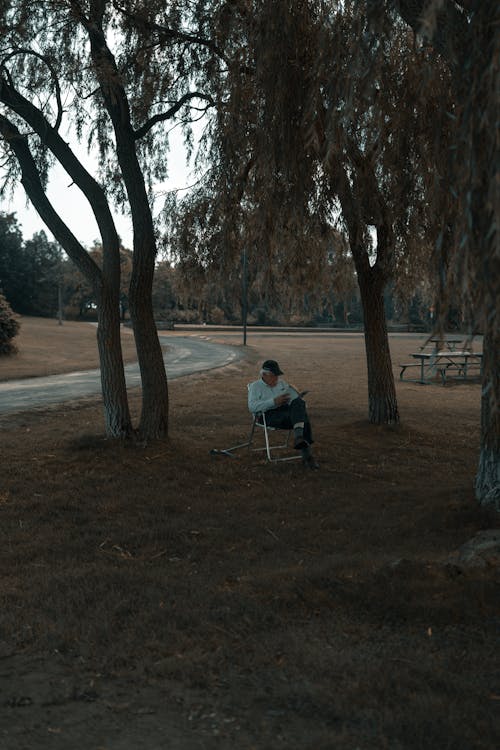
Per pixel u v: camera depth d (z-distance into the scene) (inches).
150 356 382.9
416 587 163.2
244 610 154.5
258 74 263.9
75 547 222.8
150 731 102.3
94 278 368.8
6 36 339.9
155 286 3218.5
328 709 108.0
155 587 174.6
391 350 1713.8
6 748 97.3
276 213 279.1
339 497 305.7
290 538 238.7
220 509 283.7
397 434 467.8
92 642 136.7
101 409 592.1
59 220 362.6
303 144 262.5
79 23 354.9
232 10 318.0
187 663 125.0
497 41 143.6
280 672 122.7
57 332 2410.2
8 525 250.4
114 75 343.9
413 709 106.1
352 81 199.6
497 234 135.3
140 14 364.2
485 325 148.8
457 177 159.0
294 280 458.0
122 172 369.1
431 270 204.1
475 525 225.0
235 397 707.4
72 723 105.2
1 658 131.5
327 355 1505.9
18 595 170.2
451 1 185.9
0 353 1343.5
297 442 351.6
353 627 144.7
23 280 4345.5
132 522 257.6
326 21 231.8
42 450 375.9
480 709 106.6
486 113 142.9
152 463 347.3
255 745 97.7
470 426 556.1
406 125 268.2
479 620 145.6
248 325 3754.9
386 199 305.9
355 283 510.6
